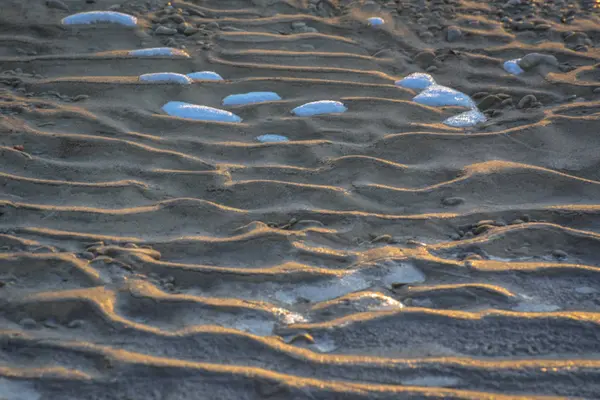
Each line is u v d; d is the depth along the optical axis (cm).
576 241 338
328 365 248
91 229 341
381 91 517
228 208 365
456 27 629
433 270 312
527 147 437
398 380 242
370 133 454
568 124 458
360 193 384
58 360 248
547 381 242
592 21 657
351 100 500
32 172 389
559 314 278
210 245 329
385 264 316
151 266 309
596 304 289
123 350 254
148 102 487
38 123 445
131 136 435
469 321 274
